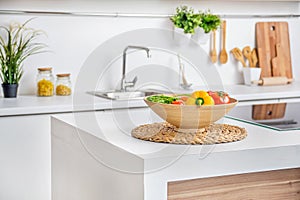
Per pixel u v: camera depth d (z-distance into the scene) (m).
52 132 2.22
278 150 1.66
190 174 1.54
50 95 3.54
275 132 1.89
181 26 3.99
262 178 1.69
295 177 1.75
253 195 1.68
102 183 1.75
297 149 1.69
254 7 4.47
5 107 3.01
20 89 3.66
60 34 3.75
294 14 4.66
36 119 3.07
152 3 4.05
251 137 1.79
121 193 1.62
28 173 3.10
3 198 3.06
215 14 4.31
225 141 1.69
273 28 4.54
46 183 3.16
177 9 4.04
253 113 2.33
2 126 2.99
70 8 3.78
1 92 3.56
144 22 4.03
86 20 3.82
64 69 3.79
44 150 3.12
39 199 3.16
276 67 4.52
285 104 2.63
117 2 3.92
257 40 4.47
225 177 1.63
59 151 2.15
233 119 2.19
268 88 4.07
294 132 1.89
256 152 1.63
